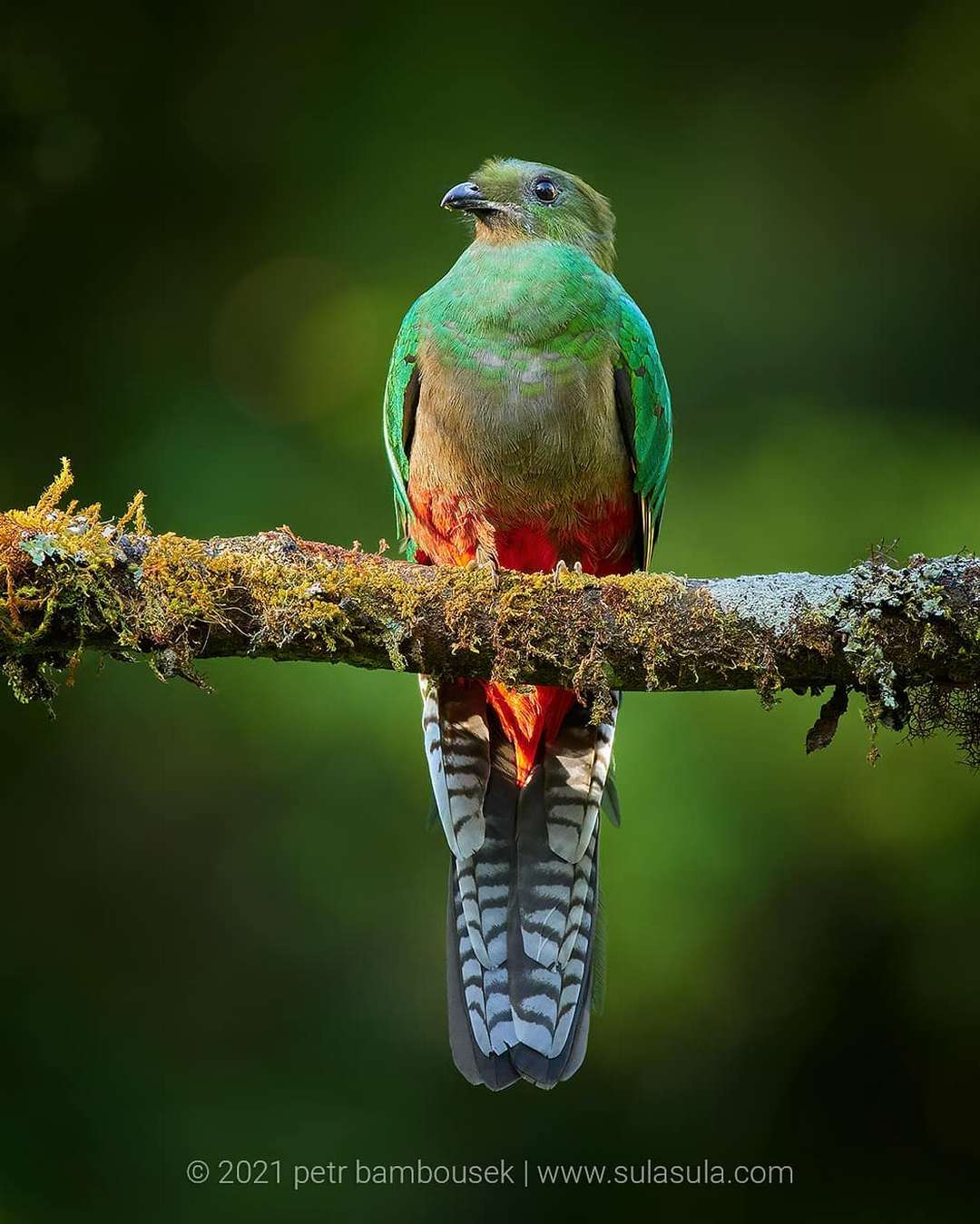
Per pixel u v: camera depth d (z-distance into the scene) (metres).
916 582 6.72
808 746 7.05
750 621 6.85
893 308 13.05
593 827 8.45
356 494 11.95
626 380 8.66
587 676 6.97
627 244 12.82
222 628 6.77
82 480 11.88
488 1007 8.26
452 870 8.50
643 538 8.95
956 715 6.95
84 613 6.62
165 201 12.49
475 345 8.45
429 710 8.58
